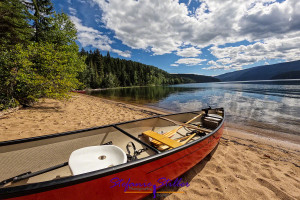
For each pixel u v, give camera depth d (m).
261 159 3.98
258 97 22.86
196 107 14.54
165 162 2.15
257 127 7.71
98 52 78.56
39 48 7.77
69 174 2.35
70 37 12.70
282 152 4.63
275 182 2.91
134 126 3.60
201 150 3.00
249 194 2.47
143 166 1.86
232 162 3.61
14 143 2.06
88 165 2.18
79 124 5.82
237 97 23.23
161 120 4.35
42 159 2.34
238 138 5.86
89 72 57.50
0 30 9.37
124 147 3.27
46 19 14.17
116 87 72.38
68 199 1.41
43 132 4.63
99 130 2.92
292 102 17.31
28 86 7.02
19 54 6.33
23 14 11.38
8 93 6.56
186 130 4.71
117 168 1.61
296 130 7.24
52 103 10.14
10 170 2.05
